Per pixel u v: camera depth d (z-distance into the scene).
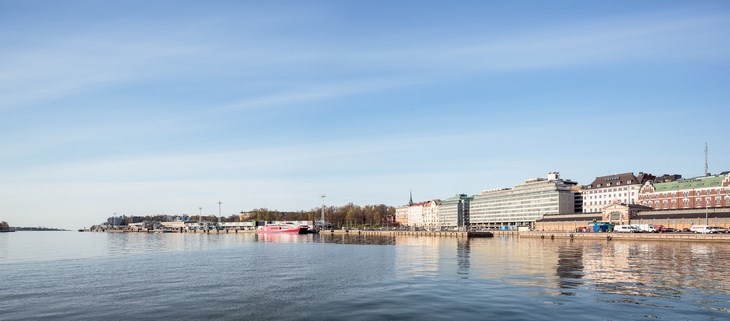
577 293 53.16
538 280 62.88
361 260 95.56
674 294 52.31
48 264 92.69
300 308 48.12
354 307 47.84
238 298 53.62
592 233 194.62
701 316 42.59
